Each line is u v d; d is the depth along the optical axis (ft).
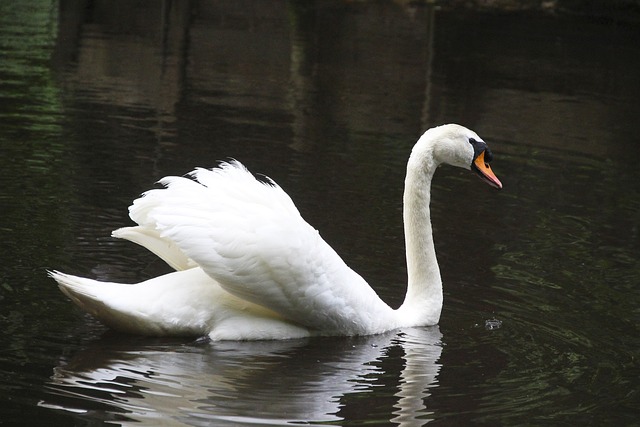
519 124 70.38
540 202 53.31
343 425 27.53
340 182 53.16
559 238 47.55
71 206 45.62
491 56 95.91
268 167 54.39
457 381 31.35
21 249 39.81
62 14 99.55
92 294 31.60
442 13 119.44
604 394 30.60
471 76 86.17
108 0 108.99
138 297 32.42
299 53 90.79
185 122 62.80
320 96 74.02
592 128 71.15
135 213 33.58
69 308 34.94
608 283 41.63
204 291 33.45
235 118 65.00
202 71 79.61
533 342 35.19
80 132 58.34
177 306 32.83
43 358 30.78
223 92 72.74
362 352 33.83
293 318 34.53
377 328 35.94
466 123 69.00
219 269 32.42
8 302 34.76
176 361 31.58
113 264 39.50
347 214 48.21
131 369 30.58
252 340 34.06
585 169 60.59
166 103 67.62
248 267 32.71
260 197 33.58
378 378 31.40
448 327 36.65
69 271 38.14
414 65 89.20
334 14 113.60
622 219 51.31
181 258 35.12
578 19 120.88
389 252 43.91
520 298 39.50
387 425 27.71
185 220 32.40
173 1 112.06
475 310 38.24
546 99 79.25
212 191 33.24
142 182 49.90
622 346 34.96
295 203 48.91
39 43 84.33
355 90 77.25
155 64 80.48
